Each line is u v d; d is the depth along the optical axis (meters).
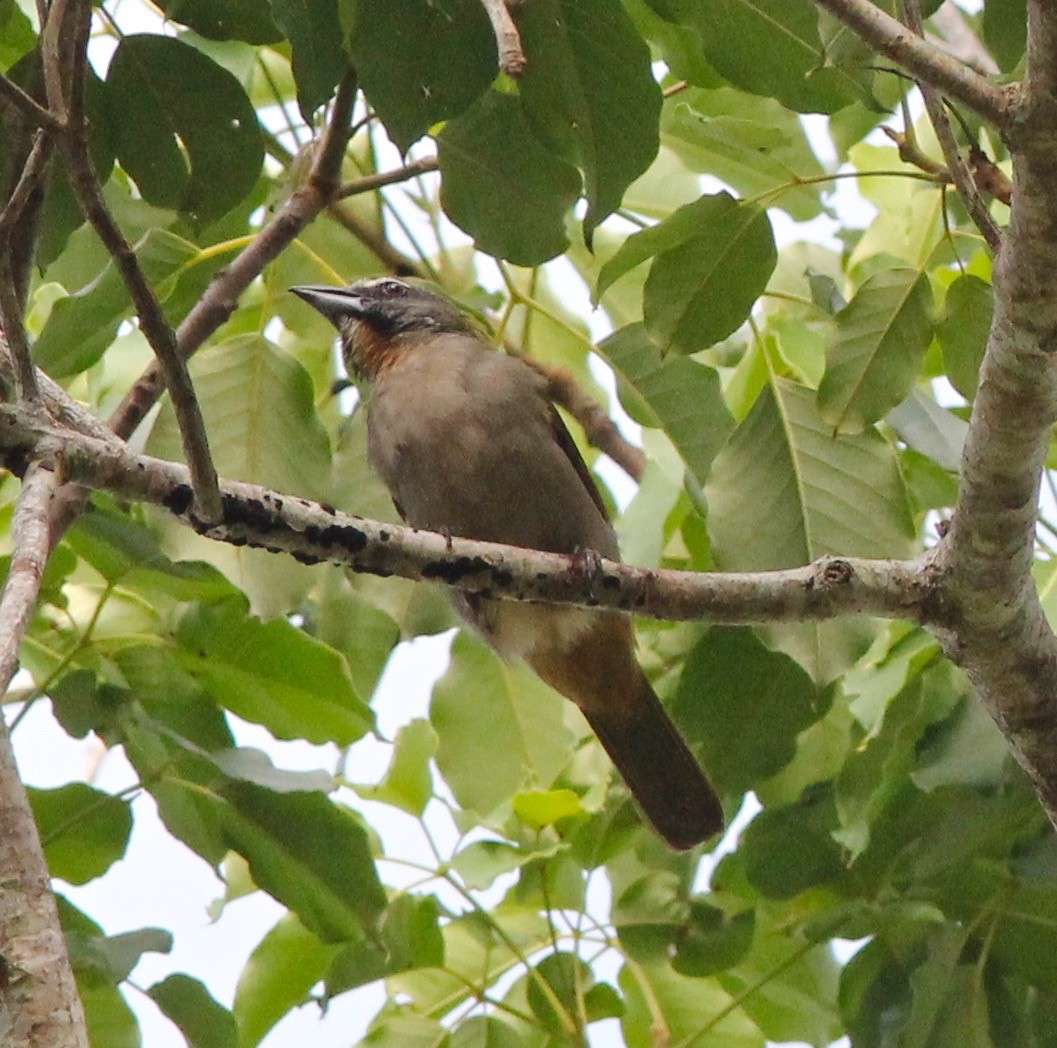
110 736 8.55
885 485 8.67
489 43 7.21
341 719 9.30
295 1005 9.56
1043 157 5.68
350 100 8.32
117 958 7.95
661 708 9.80
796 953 9.43
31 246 7.10
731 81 7.95
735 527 8.65
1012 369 6.44
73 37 5.59
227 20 8.06
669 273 8.09
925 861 8.93
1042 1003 9.09
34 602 5.82
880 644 9.73
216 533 6.98
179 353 5.89
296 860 8.72
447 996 9.91
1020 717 7.73
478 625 9.62
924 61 5.68
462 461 9.69
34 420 6.52
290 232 8.63
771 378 8.84
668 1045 9.88
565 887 9.95
